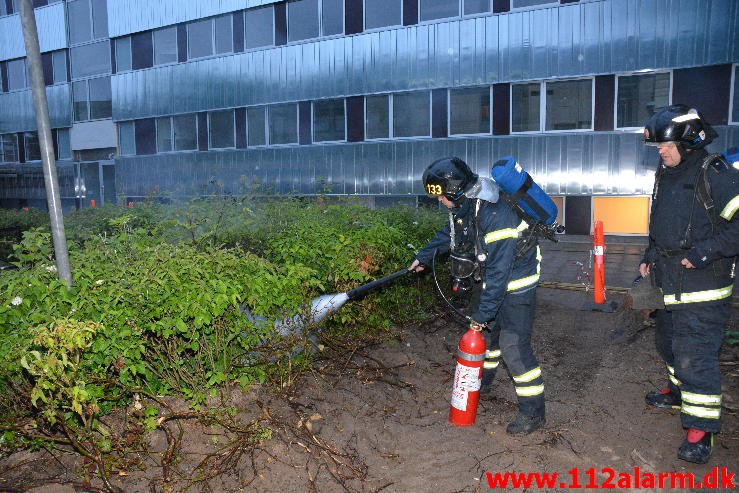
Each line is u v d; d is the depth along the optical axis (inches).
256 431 127.1
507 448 130.6
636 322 221.3
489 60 548.1
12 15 937.5
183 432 125.7
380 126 618.2
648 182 501.7
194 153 749.9
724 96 466.9
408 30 584.7
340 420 139.6
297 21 652.1
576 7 507.5
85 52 860.0
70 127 895.1
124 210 301.4
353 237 185.8
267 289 137.3
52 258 142.0
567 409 152.1
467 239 138.6
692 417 123.9
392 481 117.7
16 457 118.6
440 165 132.4
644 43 485.4
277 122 685.9
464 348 138.6
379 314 195.6
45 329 103.2
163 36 759.7
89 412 111.5
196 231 200.4
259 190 588.7
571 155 526.6
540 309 251.9
